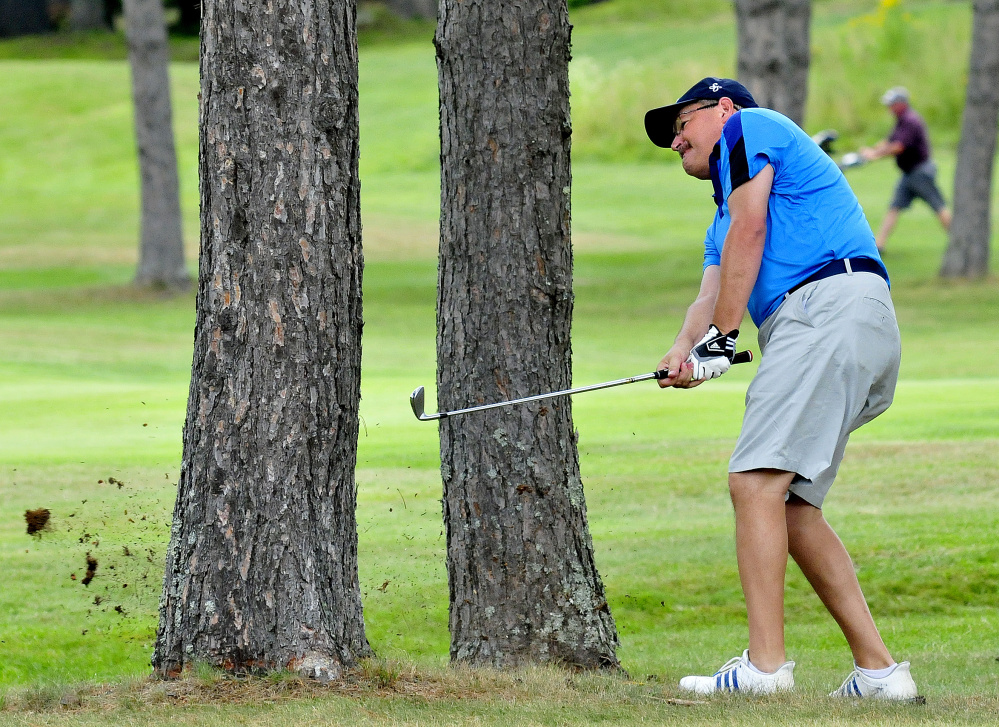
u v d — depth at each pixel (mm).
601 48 147750
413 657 19578
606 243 86250
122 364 53781
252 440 14891
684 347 15930
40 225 99312
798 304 14758
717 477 30875
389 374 50000
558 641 17406
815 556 15195
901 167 72125
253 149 14797
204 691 14156
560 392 15469
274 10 14695
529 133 17312
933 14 128250
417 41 174125
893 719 13039
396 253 84500
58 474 31109
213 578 14891
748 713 13297
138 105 77188
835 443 14594
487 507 17562
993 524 25734
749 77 63469
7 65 155375
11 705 14164
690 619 22422
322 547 15195
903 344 55031
